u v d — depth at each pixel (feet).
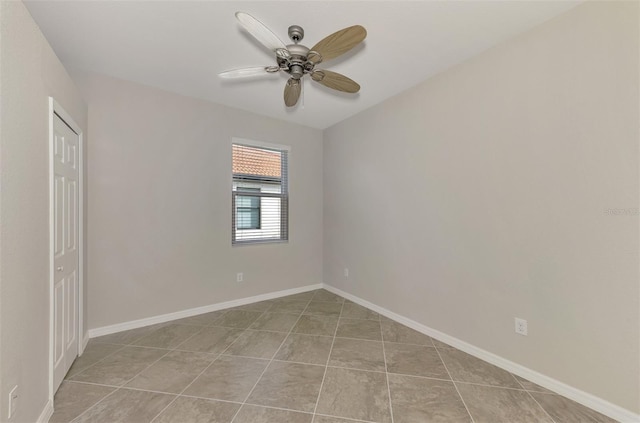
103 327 8.86
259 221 12.67
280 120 12.82
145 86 9.57
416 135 9.39
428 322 9.00
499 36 6.84
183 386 6.30
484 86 7.44
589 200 5.63
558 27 6.05
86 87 8.56
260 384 6.39
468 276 7.85
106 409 5.54
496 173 7.19
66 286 6.65
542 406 5.66
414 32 6.70
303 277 13.70
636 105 5.05
